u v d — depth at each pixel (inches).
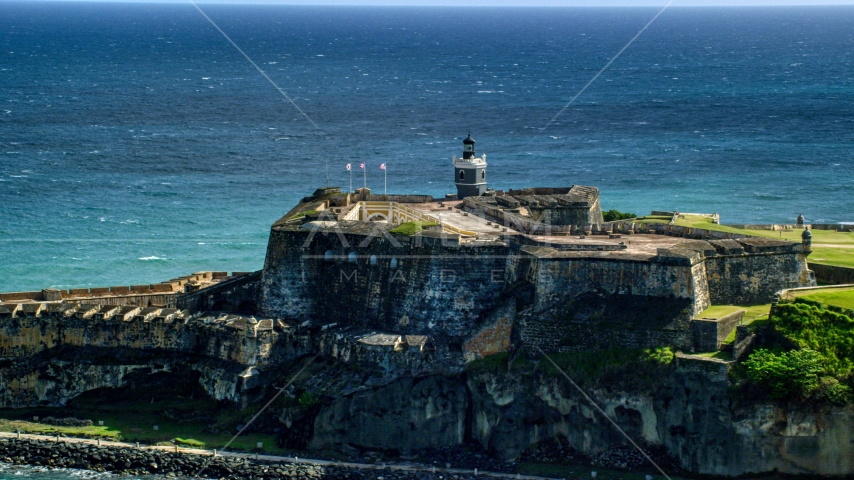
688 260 5187.0
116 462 5241.1
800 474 4923.7
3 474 5147.6
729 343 5118.1
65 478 5128.0
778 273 5649.6
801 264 5689.0
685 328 5132.9
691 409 4990.2
